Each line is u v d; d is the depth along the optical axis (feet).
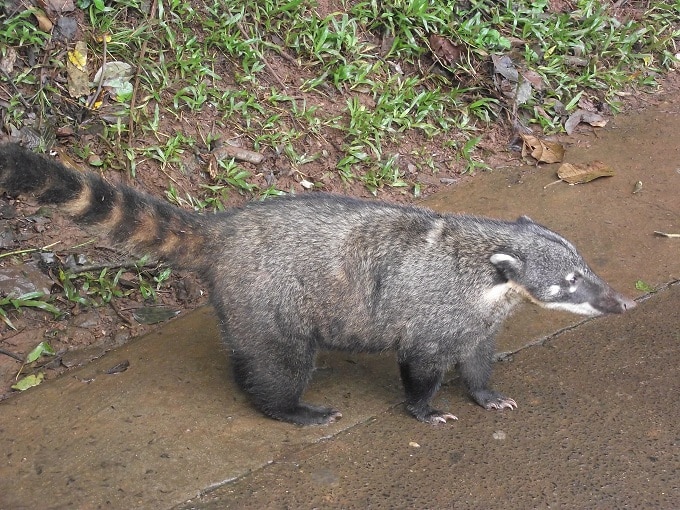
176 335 8.35
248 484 7.54
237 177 9.11
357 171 9.41
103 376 8.09
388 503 7.45
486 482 7.55
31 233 8.67
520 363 8.19
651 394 7.98
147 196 7.85
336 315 7.80
